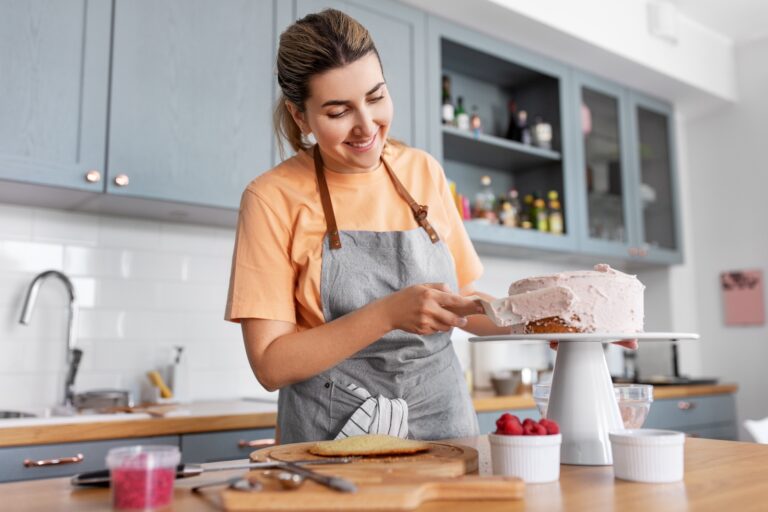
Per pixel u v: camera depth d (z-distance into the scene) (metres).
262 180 1.30
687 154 4.02
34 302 2.10
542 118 3.28
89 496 0.79
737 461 1.01
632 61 3.25
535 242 3.00
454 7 2.74
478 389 3.05
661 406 3.00
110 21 2.03
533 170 3.33
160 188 2.07
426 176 1.42
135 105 2.04
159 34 2.10
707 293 3.88
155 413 1.93
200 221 2.46
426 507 0.72
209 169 2.16
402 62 2.64
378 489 0.72
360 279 1.26
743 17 3.56
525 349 3.31
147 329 2.38
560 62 3.23
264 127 2.28
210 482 0.83
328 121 1.16
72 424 1.71
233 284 1.22
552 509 0.71
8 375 2.13
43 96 1.90
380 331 1.03
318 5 2.44
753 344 3.68
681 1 3.39
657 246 3.63
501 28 2.92
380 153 1.26
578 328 1.07
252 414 1.98
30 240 2.20
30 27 1.90
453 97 3.20
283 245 1.25
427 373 1.28
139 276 2.38
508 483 0.76
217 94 2.20
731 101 3.80
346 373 1.25
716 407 3.28
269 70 2.31
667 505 0.74
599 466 1.00
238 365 2.57
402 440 1.01
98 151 1.98
